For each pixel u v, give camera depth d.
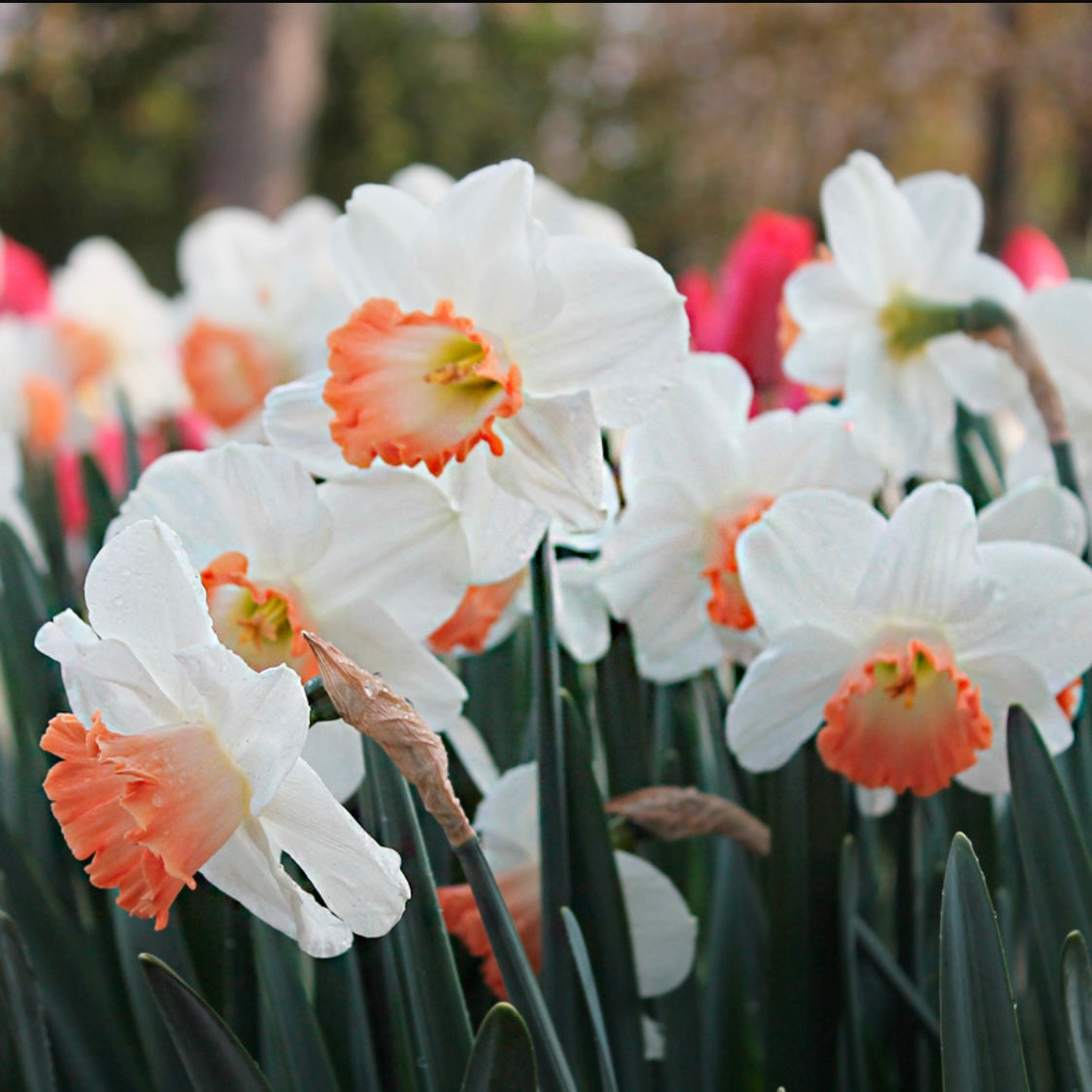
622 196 14.76
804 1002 1.01
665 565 1.04
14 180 14.53
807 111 12.07
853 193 1.09
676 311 0.98
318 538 0.99
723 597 1.03
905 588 1.00
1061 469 1.05
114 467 1.73
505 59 15.62
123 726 0.94
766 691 1.00
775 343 1.35
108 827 0.94
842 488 1.04
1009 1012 0.94
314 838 0.93
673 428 1.04
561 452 0.98
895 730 1.00
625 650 1.04
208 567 0.99
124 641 0.93
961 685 0.99
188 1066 0.95
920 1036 1.05
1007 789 1.02
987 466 1.20
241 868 0.94
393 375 0.98
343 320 1.23
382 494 0.99
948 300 1.10
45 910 1.05
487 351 0.97
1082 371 1.09
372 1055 1.00
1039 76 11.42
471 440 0.97
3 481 1.18
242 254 1.34
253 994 1.01
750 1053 1.07
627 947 1.00
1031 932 1.02
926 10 11.19
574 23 15.66
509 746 1.11
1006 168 12.01
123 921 1.05
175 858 0.92
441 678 1.00
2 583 1.10
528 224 0.98
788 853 1.01
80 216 14.63
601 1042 0.97
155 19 14.40
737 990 1.07
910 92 11.55
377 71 15.10
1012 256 1.43
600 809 1.00
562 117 15.78
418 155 15.36
